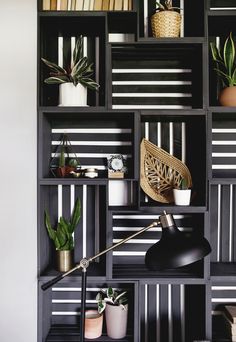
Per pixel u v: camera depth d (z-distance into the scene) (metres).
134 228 1.55
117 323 1.38
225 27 1.46
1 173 1.27
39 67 1.35
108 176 1.42
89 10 1.37
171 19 1.34
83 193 1.55
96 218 1.55
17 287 1.26
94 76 1.55
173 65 1.54
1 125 1.28
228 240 1.54
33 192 1.29
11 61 1.29
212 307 1.55
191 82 1.55
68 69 1.44
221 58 1.42
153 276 1.34
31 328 1.27
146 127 1.55
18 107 1.28
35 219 1.30
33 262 1.28
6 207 1.27
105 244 1.43
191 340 1.52
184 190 1.33
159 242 1.07
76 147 1.55
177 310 1.55
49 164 1.49
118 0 1.38
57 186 1.55
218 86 1.53
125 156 1.55
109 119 1.52
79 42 1.44
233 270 1.39
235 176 1.54
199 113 1.32
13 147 1.28
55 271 1.38
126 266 1.48
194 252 1.00
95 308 1.54
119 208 1.36
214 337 1.42
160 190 1.45
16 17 1.29
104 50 1.40
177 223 1.54
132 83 1.55
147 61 1.55
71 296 1.55
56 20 1.38
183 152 1.55
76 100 1.35
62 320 1.54
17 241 1.27
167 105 1.54
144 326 1.54
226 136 1.55
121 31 1.52
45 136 1.40
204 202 1.32
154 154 1.45
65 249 1.37
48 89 1.50
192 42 1.32
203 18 1.33
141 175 1.40
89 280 1.31
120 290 1.54
